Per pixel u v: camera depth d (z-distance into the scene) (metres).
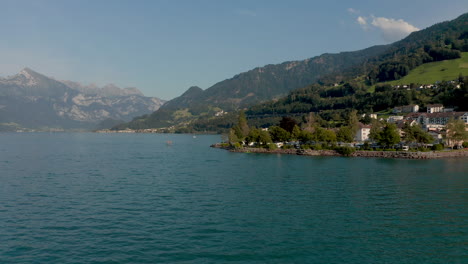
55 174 111.00
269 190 83.62
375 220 59.22
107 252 45.06
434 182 95.12
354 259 43.84
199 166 134.75
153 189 84.88
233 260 43.06
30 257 43.62
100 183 93.50
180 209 65.25
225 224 56.44
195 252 45.22
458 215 62.44
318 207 67.44
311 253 45.41
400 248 47.38
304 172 115.50
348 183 93.50
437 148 183.25
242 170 121.44
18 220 58.16
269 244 48.12
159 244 47.75
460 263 43.16
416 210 65.50
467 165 134.38
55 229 53.69
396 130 194.88
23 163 144.00
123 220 58.22
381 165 135.88
